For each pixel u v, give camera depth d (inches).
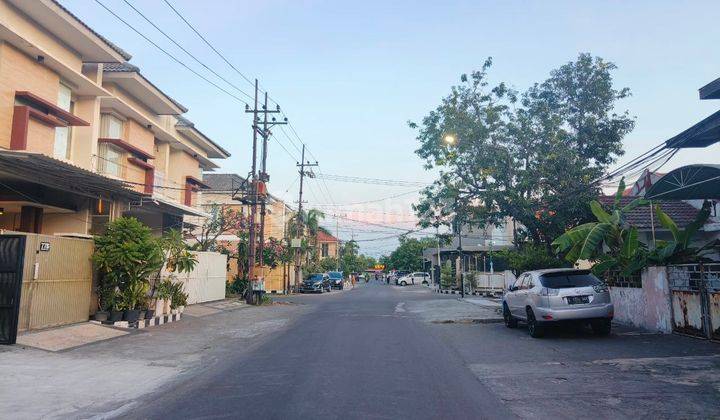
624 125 925.2
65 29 672.4
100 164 772.6
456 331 579.8
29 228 666.8
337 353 425.7
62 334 470.0
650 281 539.2
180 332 573.6
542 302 499.2
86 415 250.4
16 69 597.9
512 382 312.7
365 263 4879.4
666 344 441.4
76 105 746.8
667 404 255.4
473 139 901.8
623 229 639.1
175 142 1054.4
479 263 1812.3
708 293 449.7
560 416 240.1
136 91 876.0
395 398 273.9
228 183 1771.7
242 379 332.2
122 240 577.9
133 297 585.3
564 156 867.4
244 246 1328.7
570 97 940.0
